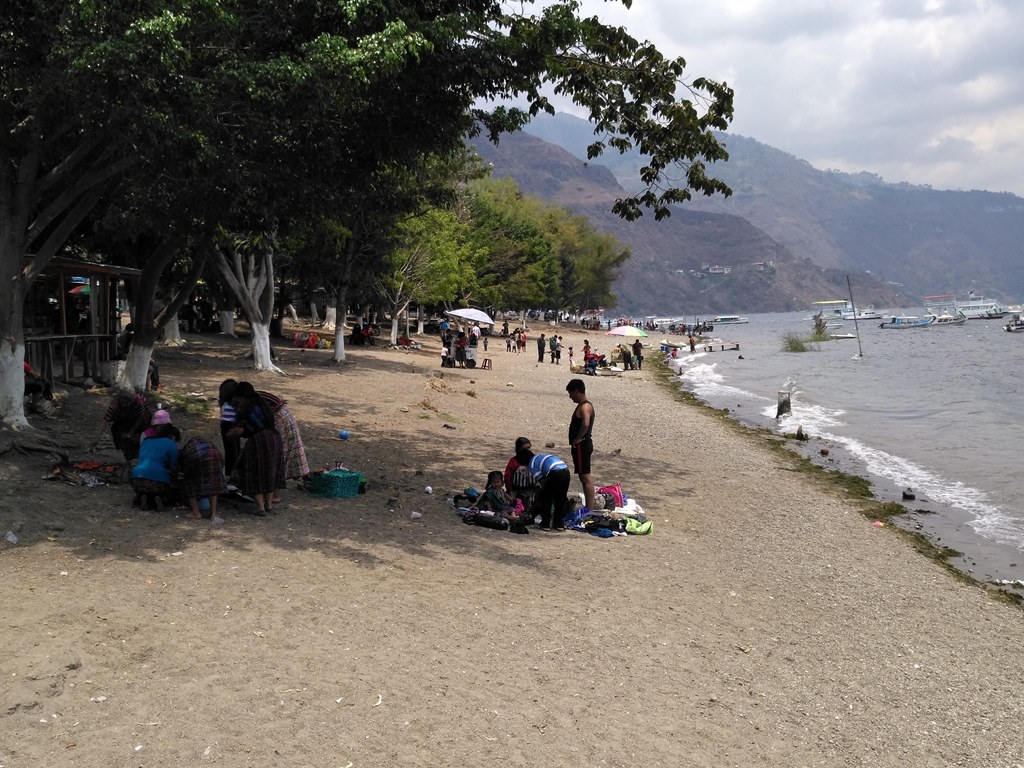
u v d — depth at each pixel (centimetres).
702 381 4488
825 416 2955
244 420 982
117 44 880
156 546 809
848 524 1381
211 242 1534
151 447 921
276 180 1232
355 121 1311
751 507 1441
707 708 606
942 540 1327
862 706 657
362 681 569
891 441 2375
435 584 802
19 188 1125
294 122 1146
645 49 1373
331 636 641
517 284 7512
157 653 575
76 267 1734
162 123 965
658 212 1493
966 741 618
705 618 816
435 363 4028
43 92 1011
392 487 1230
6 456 1035
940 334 11369
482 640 675
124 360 1912
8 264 1134
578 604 801
